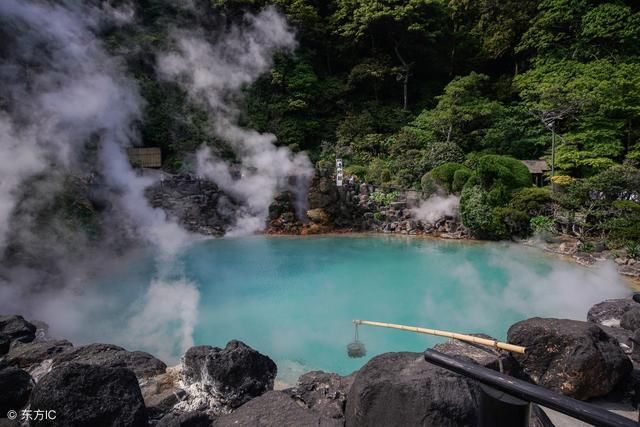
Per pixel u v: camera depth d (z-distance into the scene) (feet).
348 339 20.17
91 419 8.71
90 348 13.98
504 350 11.51
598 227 35.37
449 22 85.40
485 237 40.81
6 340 15.10
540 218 38.45
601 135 52.80
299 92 72.54
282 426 8.79
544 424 8.71
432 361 3.91
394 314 23.35
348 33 75.00
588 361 11.07
